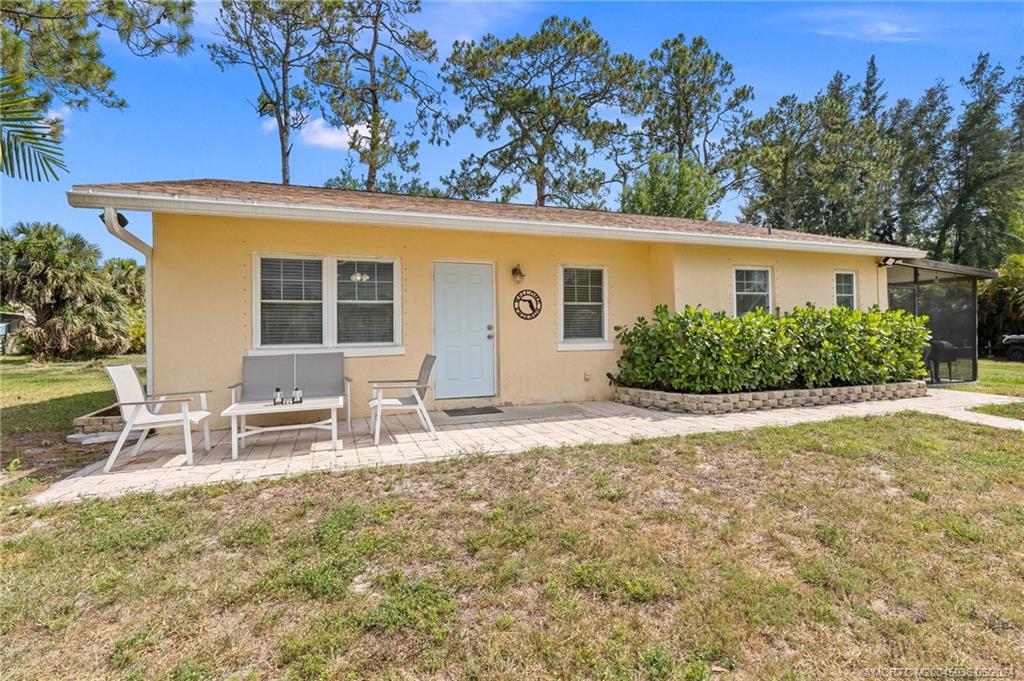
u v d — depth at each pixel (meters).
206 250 5.97
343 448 5.00
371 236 6.72
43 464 4.57
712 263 8.22
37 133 3.12
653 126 22.44
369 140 17.30
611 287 8.14
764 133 23.39
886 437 5.17
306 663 1.94
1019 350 14.72
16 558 2.71
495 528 3.08
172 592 2.40
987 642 2.05
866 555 2.73
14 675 1.88
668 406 7.02
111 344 17.98
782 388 7.59
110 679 1.86
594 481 3.89
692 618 2.20
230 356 6.05
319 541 2.91
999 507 3.34
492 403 7.45
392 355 6.82
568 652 1.99
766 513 3.28
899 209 27.84
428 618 2.20
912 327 8.48
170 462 4.55
